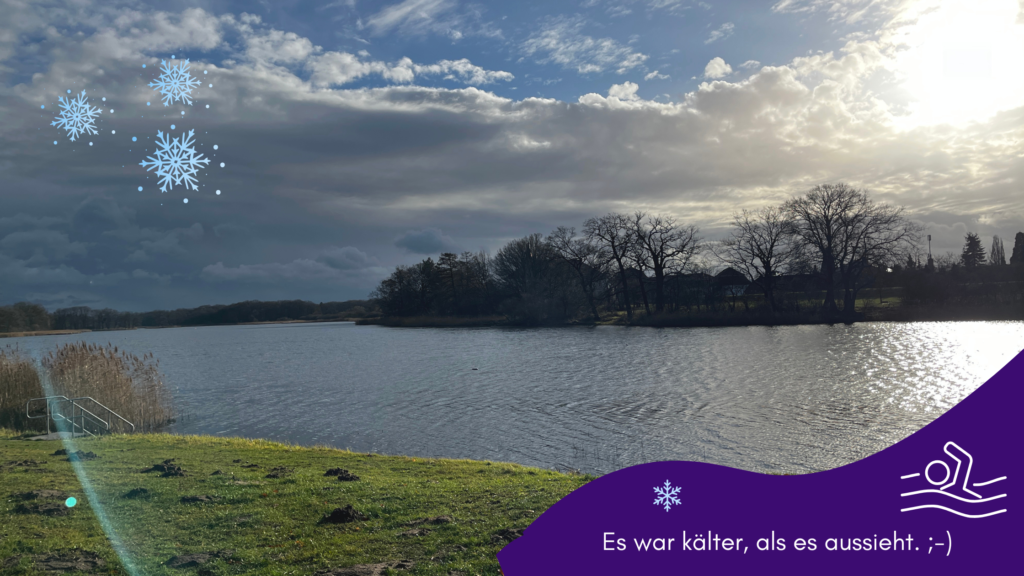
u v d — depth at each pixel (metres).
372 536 8.33
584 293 98.25
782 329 70.69
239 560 7.51
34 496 9.84
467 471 13.95
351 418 27.34
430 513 9.48
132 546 7.93
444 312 127.69
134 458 13.95
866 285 78.62
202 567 7.26
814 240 75.25
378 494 10.67
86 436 18.05
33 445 15.73
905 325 68.56
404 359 55.91
